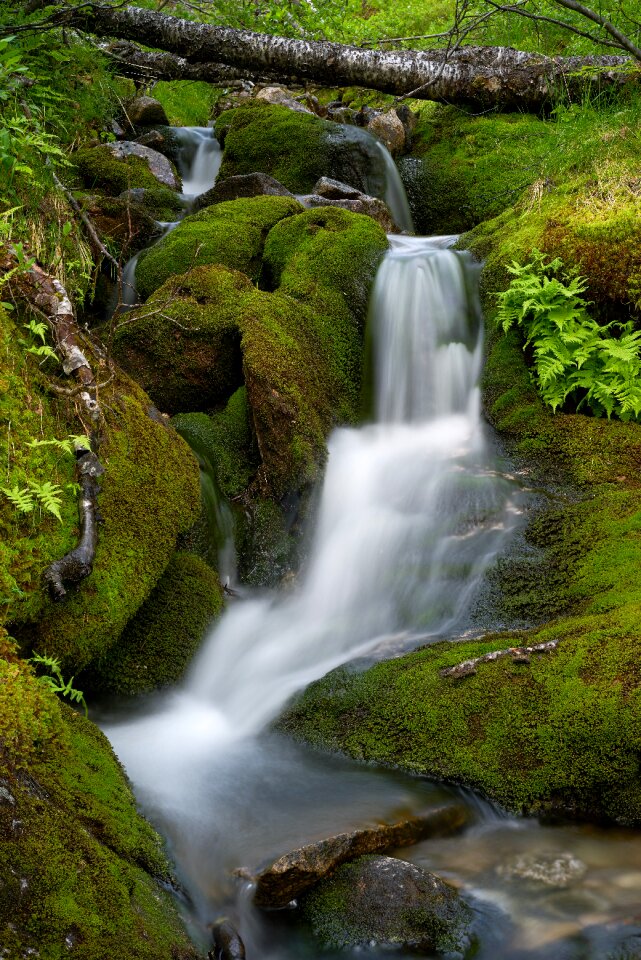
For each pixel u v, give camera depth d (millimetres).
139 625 4273
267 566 5004
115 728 3883
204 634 4410
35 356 4113
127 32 8047
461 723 3551
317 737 3785
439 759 3494
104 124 9266
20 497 3439
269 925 2857
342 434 5719
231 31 8320
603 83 8297
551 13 8492
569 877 3008
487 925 2795
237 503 5250
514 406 5633
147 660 4180
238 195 7898
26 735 2793
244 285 5977
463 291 6285
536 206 6469
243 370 5332
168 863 2934
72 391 4082
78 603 3656
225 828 3172
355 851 3012
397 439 5855
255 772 3586
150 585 4066
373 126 9352
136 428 4500
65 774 2818
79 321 6297
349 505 5250
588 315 5719
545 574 4395
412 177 9117
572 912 2844
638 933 2740
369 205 7938
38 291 4301
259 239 6801
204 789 3439
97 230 6258
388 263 6410
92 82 6734
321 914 2842
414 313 6227
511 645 3838
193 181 10023
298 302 6043
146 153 9172
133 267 6723
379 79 8945
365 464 5527
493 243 6449
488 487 5113
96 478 3941
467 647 3924
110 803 2902
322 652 4473
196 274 5883
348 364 6070
